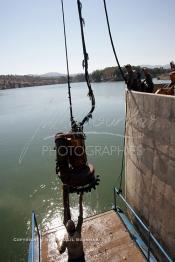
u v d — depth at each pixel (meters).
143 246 8.59
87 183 4.42
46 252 8.80
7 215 17.28
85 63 4.41
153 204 8.56
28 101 96.25
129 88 10.55
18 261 13.27
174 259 7.53
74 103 65.69
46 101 87.19
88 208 17.31
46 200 18.88
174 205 7.22
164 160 7.58
